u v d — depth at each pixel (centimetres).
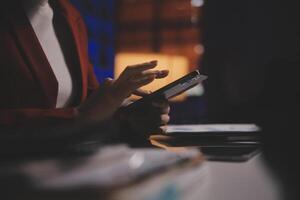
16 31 102
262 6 231
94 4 312
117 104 85
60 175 28
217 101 240
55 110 82
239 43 245
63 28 125
